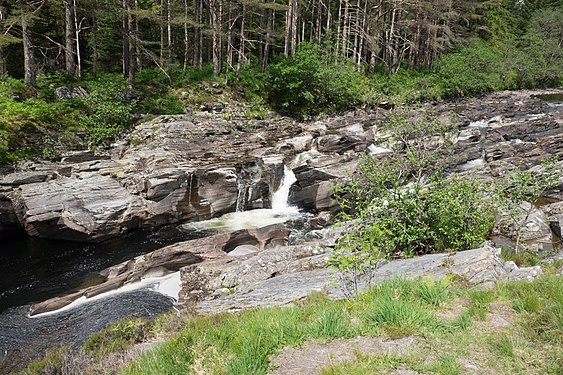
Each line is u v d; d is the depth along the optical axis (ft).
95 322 31.91
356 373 14.79
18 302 36.35
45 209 46.60
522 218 46.16
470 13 168.25
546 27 198.39
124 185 53.26
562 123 93.76
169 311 30.83
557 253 39.40
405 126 46.78
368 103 113.60
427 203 35.58
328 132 86.58
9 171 52.85
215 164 59.00
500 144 76.23
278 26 140.46
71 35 80.43
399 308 18.94
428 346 16.56
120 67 108.88
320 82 103.40
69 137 63.10
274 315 21.13
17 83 67.41
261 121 88.94
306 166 60.95
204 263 38.81
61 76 75.77
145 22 111.24
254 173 61.77
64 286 39.19
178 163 57.47
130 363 18.52
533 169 62.34
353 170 58.95
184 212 55.11
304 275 32.60
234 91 98.63
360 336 17.92
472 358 15.62
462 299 21.25
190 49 130.21
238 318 22.74
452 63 142.41
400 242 34.06
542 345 16.11
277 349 17.40
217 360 17.04
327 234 44.29
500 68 163.53
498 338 16.71
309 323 19.47
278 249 39.09
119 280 38.04
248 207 60.54
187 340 19.16
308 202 60.29
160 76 93.40
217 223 55.47
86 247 47.62
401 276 25.44
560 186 56.59
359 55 132.16
